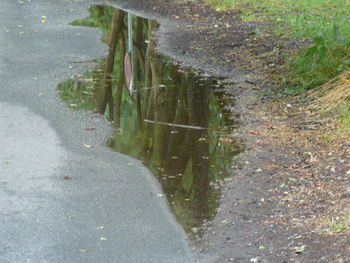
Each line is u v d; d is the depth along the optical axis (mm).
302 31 15734
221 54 14625
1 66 13562
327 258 7336
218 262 7402
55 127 10922
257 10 17609
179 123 11281
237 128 11031
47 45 15000
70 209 8484
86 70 13648
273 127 10992
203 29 16328
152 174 9484
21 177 9234
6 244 7660
